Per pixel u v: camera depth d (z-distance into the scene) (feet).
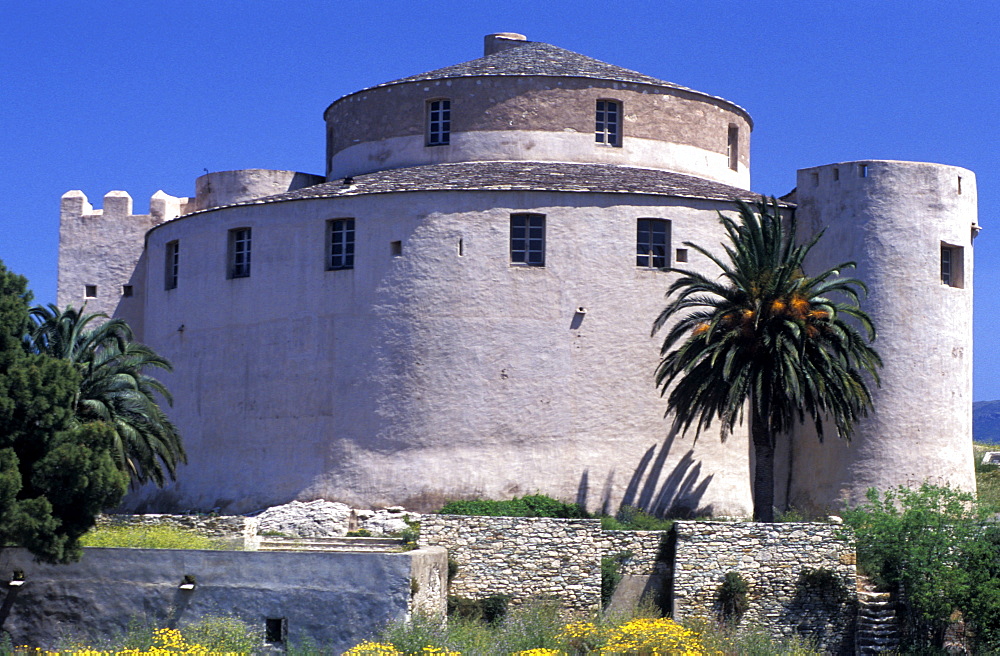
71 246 206.80
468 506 156.76
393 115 188.14
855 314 152.25
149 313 191.52
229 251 179.11
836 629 139.95
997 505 155.22
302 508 165.37
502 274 166.71
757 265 151.12
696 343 151.23
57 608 124.57
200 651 112.47
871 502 165.78
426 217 167.94
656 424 166.91
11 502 118.62
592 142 183.73
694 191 173.17
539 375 165.78
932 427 169.58
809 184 175.83
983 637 139.03
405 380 166.20
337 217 171.53
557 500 162.50
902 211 171.53
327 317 170.60
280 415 172.04
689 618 137.59
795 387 142.92
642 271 168.35
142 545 132.67
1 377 121.08
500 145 183.42
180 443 157.38
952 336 172.55
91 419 144.46
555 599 137.39
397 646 115.85
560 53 197.77
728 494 167.94
